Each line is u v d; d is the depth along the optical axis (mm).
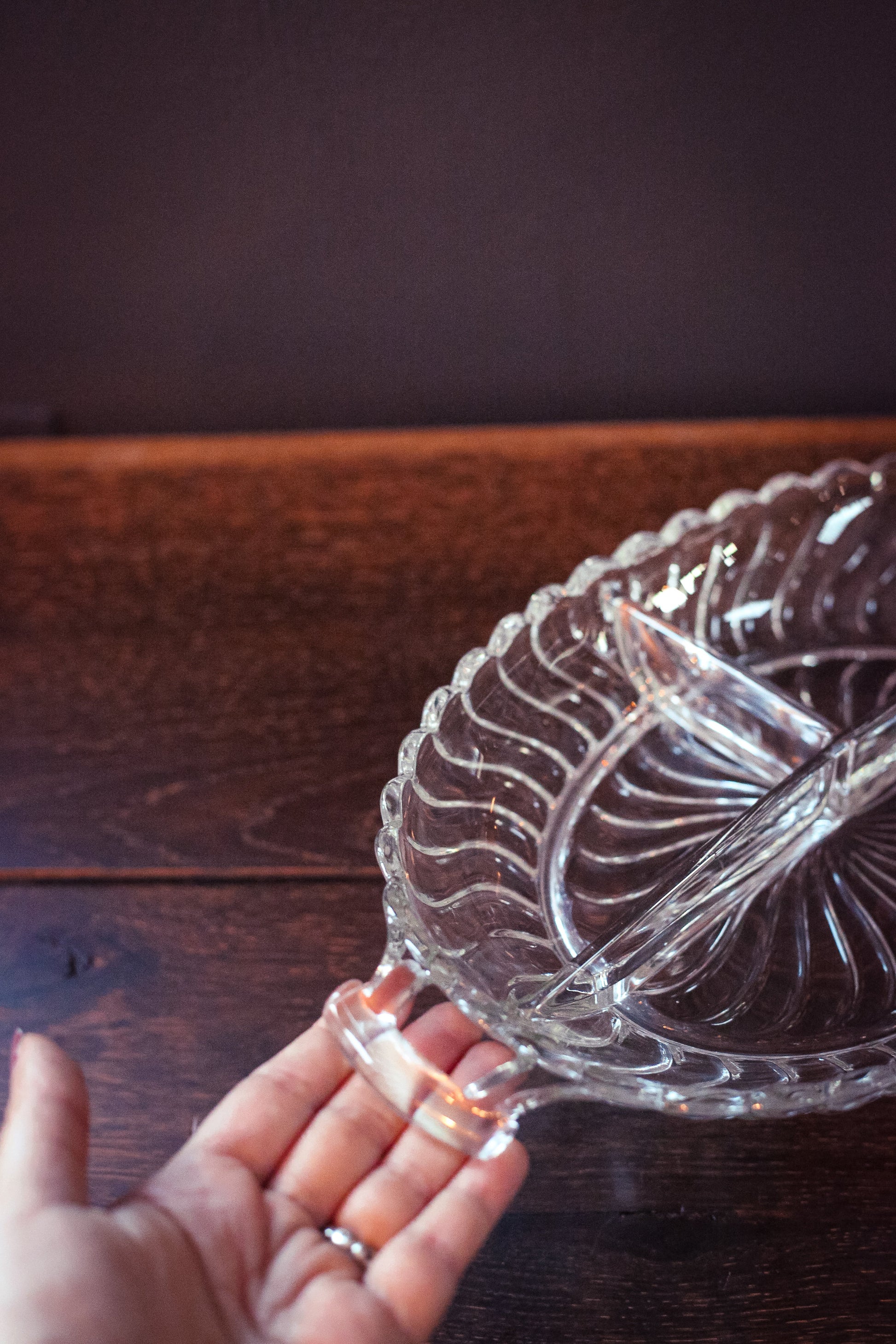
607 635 631
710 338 846
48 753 668
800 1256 451
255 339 855
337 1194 445
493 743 558
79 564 784
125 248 820
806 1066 448
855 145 770
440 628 723
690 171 783
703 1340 434
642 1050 453
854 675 661
